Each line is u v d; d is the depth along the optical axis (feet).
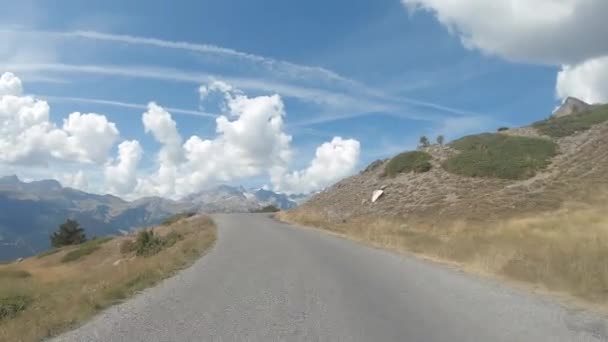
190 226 137.90
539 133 174.40
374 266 47.47
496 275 41.11
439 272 43.29
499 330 23.70
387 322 25.45
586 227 66.54
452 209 117.29
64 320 27.09
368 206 142.00
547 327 24.21
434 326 24.57
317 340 22.27
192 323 25.64
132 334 23.80
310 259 53.26
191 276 42.83
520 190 121.60
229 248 66.85
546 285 35.12
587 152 142.20
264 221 149.07
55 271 118.93
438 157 164.86
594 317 26.21
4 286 61.57
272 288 35.76
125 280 39.73
